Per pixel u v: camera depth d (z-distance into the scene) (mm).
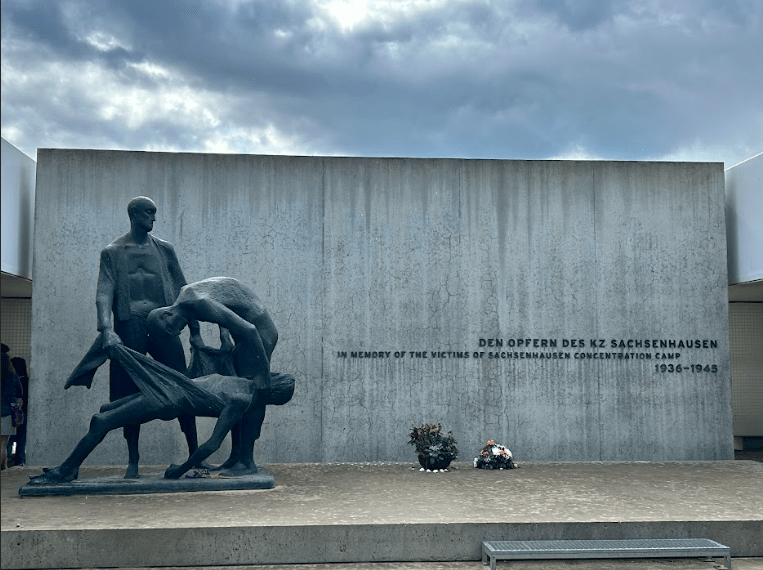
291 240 11672
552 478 9688
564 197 12031
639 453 11758
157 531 6441
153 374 8375
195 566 6445
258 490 8562
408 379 11602
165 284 8977
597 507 7480
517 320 11812
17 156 11375
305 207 11734
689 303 12016
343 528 6609
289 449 11383
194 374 8883
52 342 11188
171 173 11617
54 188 11406
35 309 11188
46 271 11273
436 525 6680
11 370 10844
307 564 6535
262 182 11703
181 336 11328
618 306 11945
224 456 11234
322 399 11469
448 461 10461
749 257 12047
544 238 11961
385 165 11883
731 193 12594
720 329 12016
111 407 8359
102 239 11422
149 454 11172
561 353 11797
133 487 8242
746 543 6820
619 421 11781
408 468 10742
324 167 11797
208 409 8484
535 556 6152
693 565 6535
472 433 11602
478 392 11664
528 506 7531
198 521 6727
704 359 11961
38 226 11320
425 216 11859
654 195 12133
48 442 11062
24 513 7098
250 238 11625
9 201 11031
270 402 8984
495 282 11844
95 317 11289
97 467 10906
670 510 7320
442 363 11656
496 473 10203
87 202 11438
